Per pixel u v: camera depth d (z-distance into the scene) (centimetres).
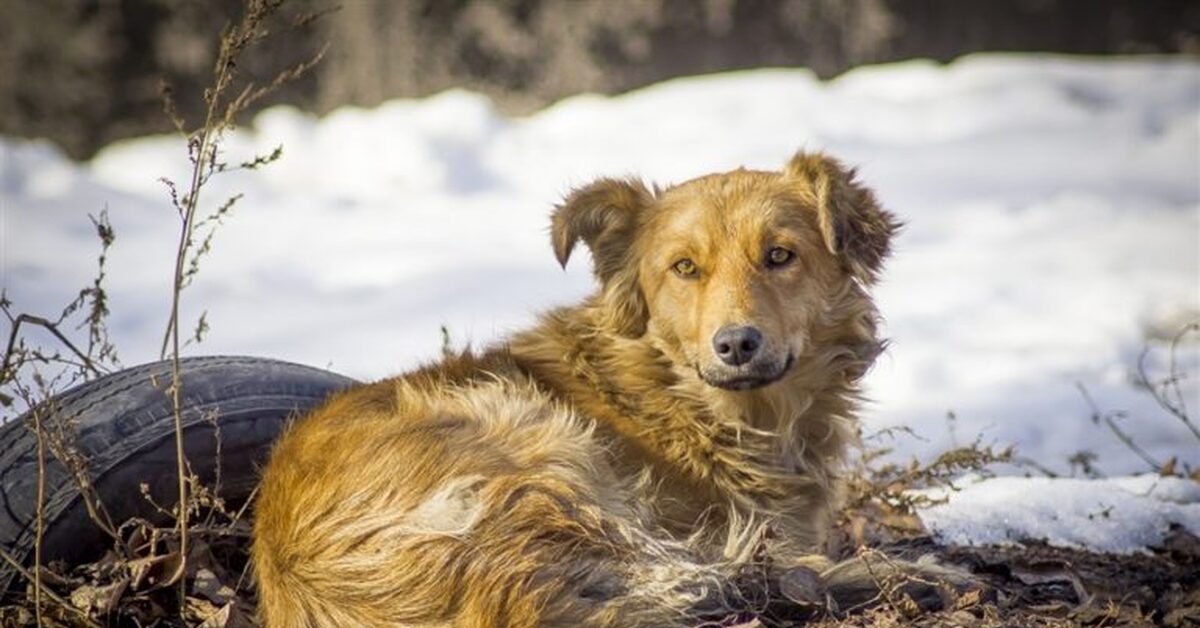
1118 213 2559
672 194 754
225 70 688
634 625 598
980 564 768
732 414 729
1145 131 3353
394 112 3306
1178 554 800
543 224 2603
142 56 4466
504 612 578
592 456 670
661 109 3475
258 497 691
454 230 2559
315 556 602
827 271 736
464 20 4356
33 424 678
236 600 673
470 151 3094
